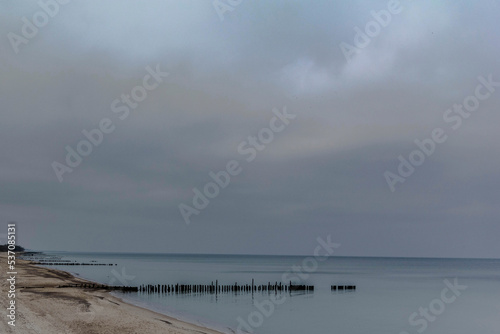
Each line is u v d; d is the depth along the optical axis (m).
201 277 107.69
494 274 156.12
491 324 47.88
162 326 29.88
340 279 116.44
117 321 28.81
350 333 41.16
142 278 97.56
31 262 124.75
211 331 33.56
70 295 40.25
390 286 95.25
